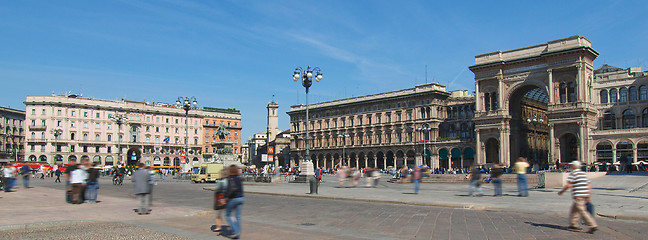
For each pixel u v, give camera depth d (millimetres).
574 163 15633
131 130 135000
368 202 27734
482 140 93250
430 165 109312
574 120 81125
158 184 53250
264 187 42781
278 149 156375
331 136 132625
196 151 145375
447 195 31797
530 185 44375
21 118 145625
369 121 123875
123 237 13953
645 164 69000
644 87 89562
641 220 18391
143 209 19797
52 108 125500
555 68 83562
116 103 133750
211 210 21328
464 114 109125
